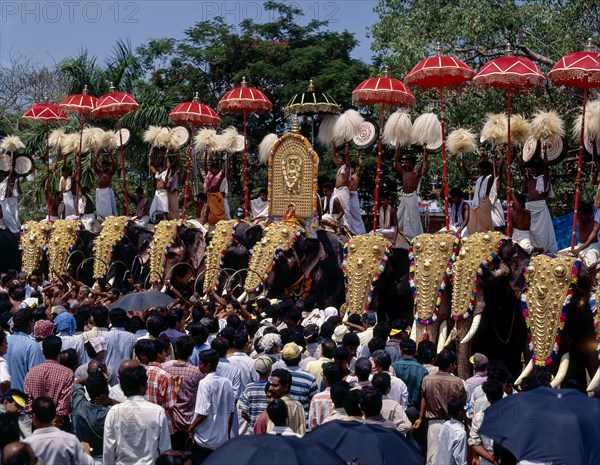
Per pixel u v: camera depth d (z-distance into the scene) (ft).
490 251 44.83
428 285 47.11
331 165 92.32
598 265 42.34
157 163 71.00
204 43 110.42
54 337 29.86
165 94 100.94
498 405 22.26
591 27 76.84
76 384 28.17
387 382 28.12
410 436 28.22
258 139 104.01
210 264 61.93
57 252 70.85
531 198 48.24
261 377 30.45
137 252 67.67
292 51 105.70
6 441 20.90
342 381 26.86
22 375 33.30
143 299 40.55
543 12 78.64
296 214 58.70
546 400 21.50
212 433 28.96
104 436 25.30
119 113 70.69
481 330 47.21
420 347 35.83
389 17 88.17
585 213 43.70
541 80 45.39
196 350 33.76
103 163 73.61
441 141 53.78
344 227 58.95
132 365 25.72
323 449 18.78
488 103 74.74
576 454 20.26
